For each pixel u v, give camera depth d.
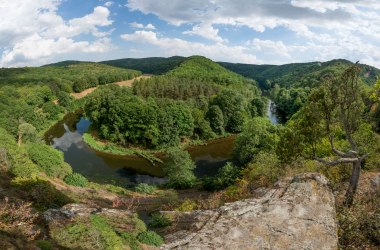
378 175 16.95
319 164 18.42
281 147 16.47
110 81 134.25
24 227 11.64
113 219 15.70
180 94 100.19
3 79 110.75
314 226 11.59
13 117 61.81
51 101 88.62
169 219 15.75
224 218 12.77
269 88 184.88
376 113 26.92
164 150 64.31
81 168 51.47
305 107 15.90
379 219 12.14
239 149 53.78
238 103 81.56
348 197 13.96
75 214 15.48
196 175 51.12
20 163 27.05
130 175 49.75
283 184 14.98
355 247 11.26
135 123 64.94
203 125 72.81
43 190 21.23
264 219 12.19
